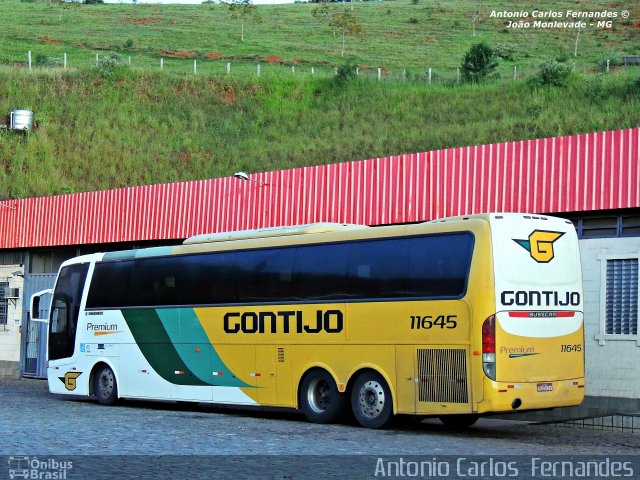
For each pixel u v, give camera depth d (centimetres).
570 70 13362
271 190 5912
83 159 13025
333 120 14212
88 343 5466
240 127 14638
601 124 10388
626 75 12862
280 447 3259
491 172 4775
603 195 4300
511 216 3672
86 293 5528
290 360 4319
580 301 3831
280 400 4359
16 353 7819
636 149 4200
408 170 5162
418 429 4034
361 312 4012
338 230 4247
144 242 6875
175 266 4978
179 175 12669
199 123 14675
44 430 3738
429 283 3762
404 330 3831
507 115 12250
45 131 13712
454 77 16738
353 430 3903
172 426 4031
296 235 4391
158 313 5025
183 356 4866
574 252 3844
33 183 12031
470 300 3597
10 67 16388
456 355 3628
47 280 7600
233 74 17162
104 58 16550
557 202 4481
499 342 3541
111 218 6931
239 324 4578
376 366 3925
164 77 16400
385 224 5253
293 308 4322
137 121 14538
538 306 3678
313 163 11806
